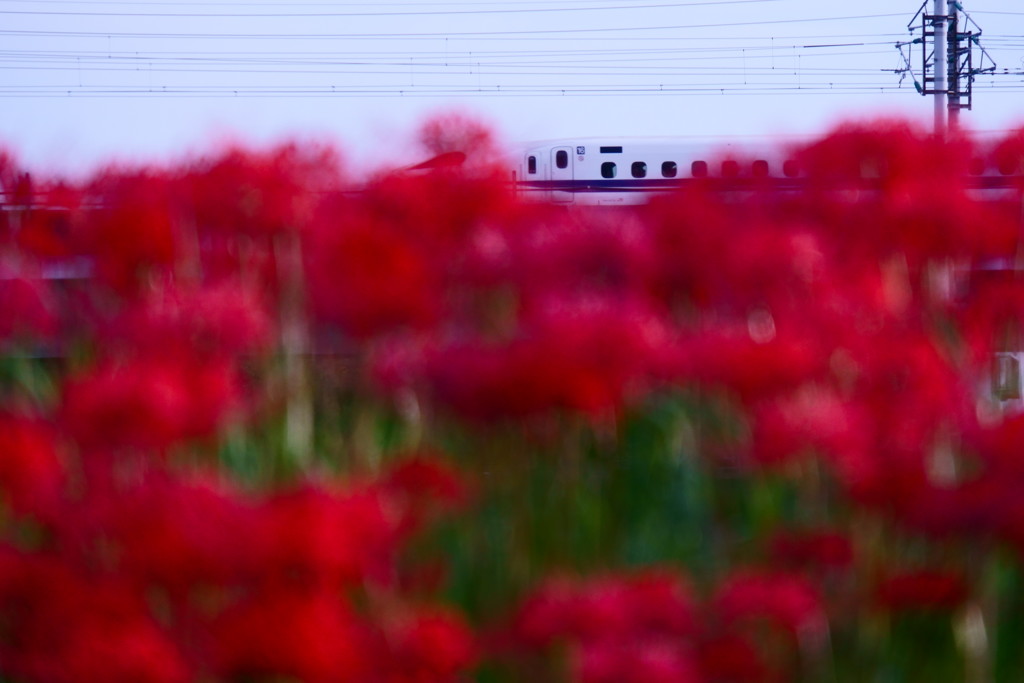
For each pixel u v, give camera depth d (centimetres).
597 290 1619
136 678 1111
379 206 1706
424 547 1534
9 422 1341
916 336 1525
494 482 1633
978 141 1788
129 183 1767
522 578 1566
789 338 1438
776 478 1579
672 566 1489
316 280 1667
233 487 1352
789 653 1391
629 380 1431
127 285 1759
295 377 1780
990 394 1809
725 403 1672
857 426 1412
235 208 1727
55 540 1223
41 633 1148
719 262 1574
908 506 1356
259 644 1093
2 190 1953
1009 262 1809
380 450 1816
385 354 1697
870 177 1772
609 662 1155
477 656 1267
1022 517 1280
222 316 1520
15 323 1884
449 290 1680
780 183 1794
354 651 1124
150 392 1255
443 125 1767
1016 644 1515
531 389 1367
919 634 1464
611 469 1733
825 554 1407
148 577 1124
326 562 1118
